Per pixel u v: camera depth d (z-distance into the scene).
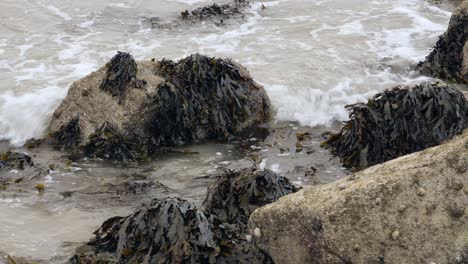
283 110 14.13
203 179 11.62
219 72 13.69
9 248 9.42
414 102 12.18
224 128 13.33
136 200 10.89
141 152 12.66
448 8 20.28
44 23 18.69
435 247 6.88
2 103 14.06
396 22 18.97
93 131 12.84
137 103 12.85
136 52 16.86
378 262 6.96
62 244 9.54
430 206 7.09
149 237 8.70
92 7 20.06
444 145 7.72
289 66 15.85
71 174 11.84
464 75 15.62
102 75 13.57
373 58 16.53
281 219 7.59
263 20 19.25
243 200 9.80
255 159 12.34
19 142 13.18
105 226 9.52
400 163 7.67
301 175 11.66
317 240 7.25
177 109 13.11
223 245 8.41
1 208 10.59
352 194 7.30
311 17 19.36
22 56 16.47
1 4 19.72
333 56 16.53
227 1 20.78
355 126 12.34
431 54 16.25
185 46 17.31
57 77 15.30
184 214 8.79
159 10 20.06
